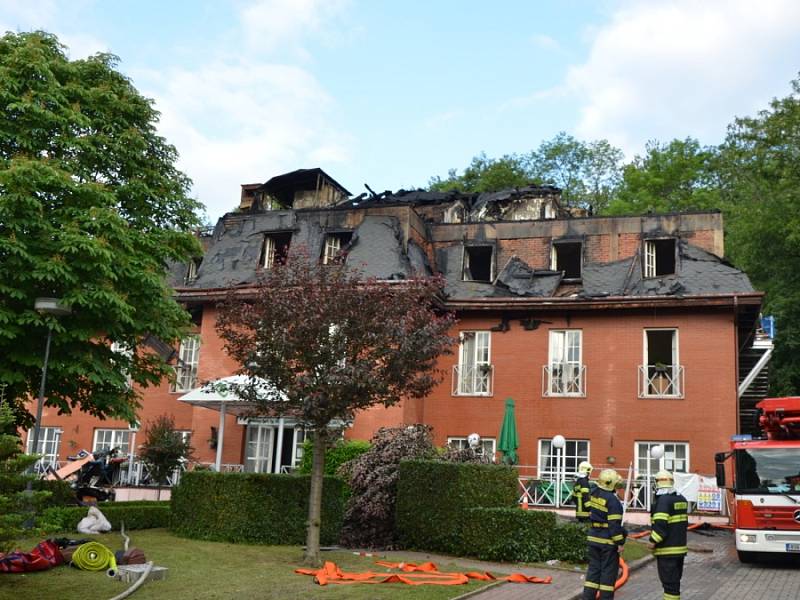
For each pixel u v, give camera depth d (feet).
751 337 81.61
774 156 114.52
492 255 82.48
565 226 81.51
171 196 59.36
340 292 40.16
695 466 69.97
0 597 29.45
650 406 72.23
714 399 70.64
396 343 40.34
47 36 56.34
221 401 64.03
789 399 47.73
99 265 49.67
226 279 82.07
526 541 43.96
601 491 31.01
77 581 32.91
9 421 29.45
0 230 49.73
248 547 45.34
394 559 44.01
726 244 123.44
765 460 46.62
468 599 33.37
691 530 62.75
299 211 85.15
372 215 81.66
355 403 40.57
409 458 51.93
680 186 146.20
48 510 47.34
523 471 74.28
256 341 40.88
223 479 47.98
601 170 164.66
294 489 48.21
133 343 57.62
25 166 48.06
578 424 73.87
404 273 75.82
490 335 78.28
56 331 50.42
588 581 30.68
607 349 74.59
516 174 163.22
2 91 50.80
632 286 75.61
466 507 47.03
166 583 33.60
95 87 56.90
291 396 40.09
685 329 72.84
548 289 77.97
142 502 59.62
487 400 76.64
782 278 111.75
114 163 56.59
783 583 40.24
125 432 85.25
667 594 29.86
